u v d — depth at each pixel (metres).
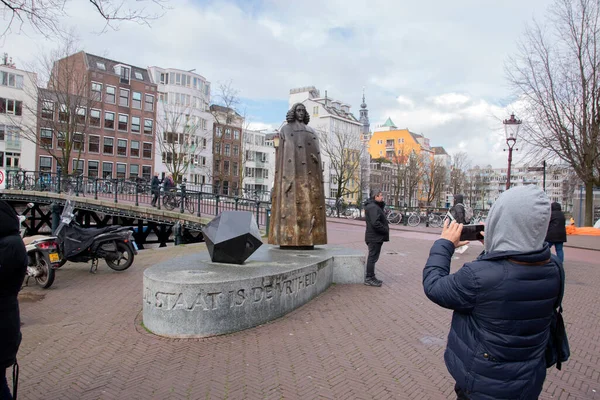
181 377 4.02
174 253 12.02
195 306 5.07
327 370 4.20
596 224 23.12
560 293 2.10
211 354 4.58
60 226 9.08
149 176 51.44
